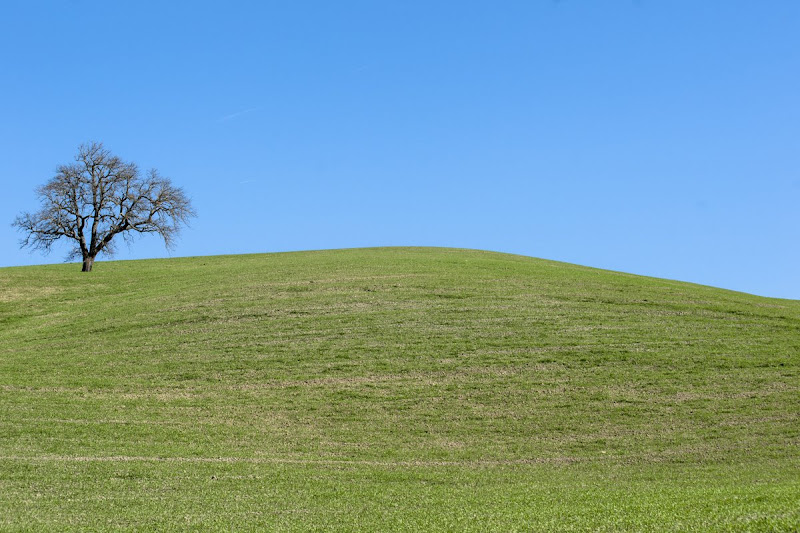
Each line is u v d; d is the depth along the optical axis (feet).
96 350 146.82
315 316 166.81
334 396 119.24
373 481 81.51
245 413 111.96
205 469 85.76
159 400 117.70
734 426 103.40
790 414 106.93
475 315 164.76
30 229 250.78
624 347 140.67
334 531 56.75
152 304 184.65
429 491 75.87
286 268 229.45
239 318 167.22
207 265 257.14
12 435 98.58
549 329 153.38
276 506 69.10
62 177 250.98
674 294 189.67
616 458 92.63
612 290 192.65
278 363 135.85
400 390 121.60
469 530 53.52
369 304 175.94
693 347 140.77
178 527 60.49
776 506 51.96
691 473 84.43
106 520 63.52
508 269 224.74
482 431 104.12
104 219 255.50
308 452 95.50
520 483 80.33
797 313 171.53
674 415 108.58
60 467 84.48
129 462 88.02
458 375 127.95
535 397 117.39
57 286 218.79
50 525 61.41
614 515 54.75
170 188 268.82
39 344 153.38
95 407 113.50
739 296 203.62
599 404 113.91
